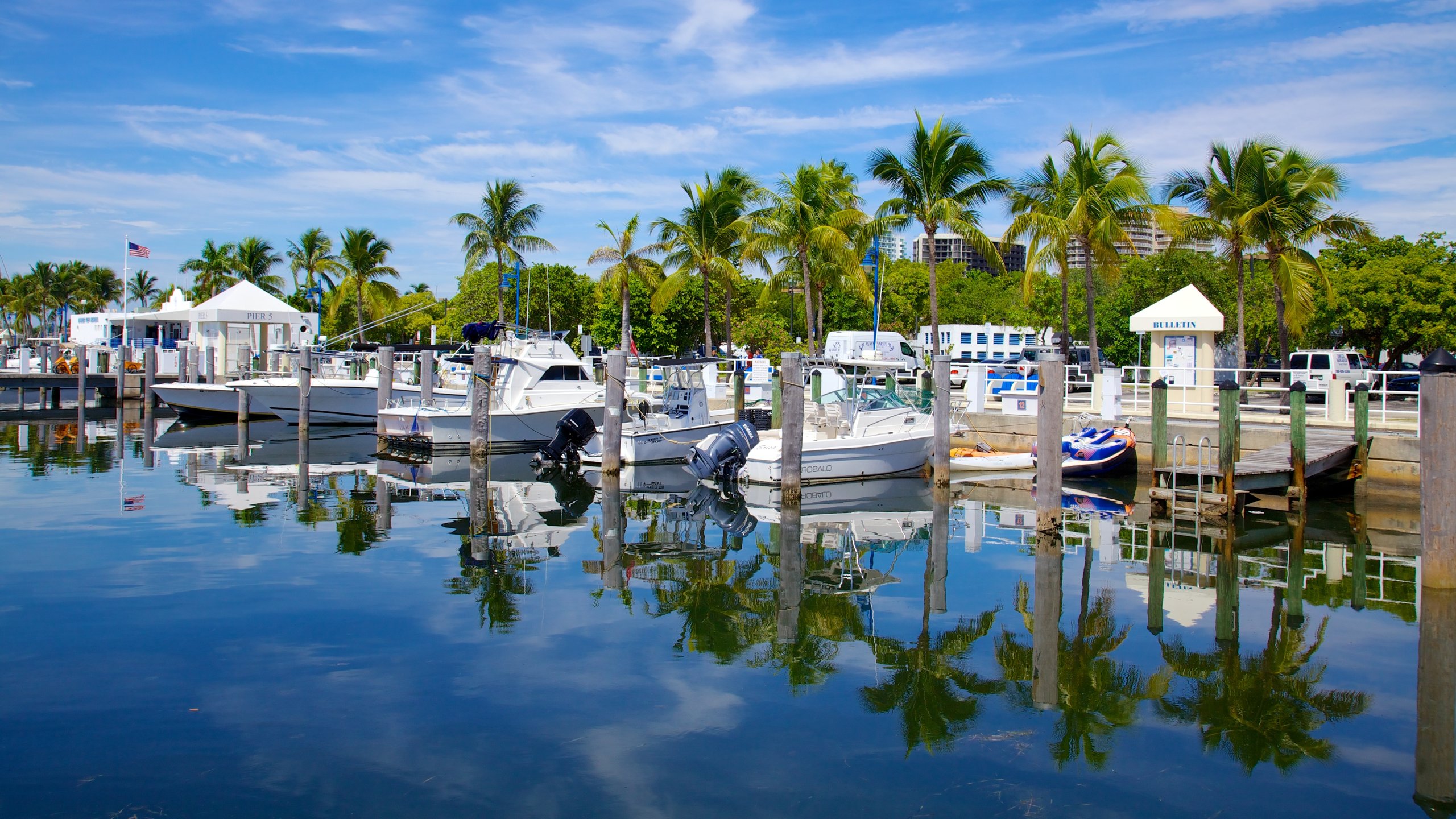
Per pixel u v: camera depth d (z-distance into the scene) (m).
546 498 18.89
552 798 6.54
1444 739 7.57
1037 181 33.78
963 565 13.25
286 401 32.28
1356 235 27.70
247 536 14.54
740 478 20.28
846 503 18.47
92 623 10.10
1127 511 17.61
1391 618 10.71
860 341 39.06
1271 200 26.77
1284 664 9.22
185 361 39.59
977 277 77.56
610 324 52.69
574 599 11.34
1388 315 41.28
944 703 8.22
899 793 6.66
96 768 6.90
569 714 7.91
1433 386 10.05
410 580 12.07
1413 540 14.83
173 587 11.52
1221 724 7.84
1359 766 7.13
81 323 56.19
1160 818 6.38
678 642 9.78
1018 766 7.09
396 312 61.09
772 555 13.88
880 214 33.66
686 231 39.19
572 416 23.41
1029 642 9.87
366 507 17.30
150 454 24.95
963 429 23.56
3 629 9.88
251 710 7.91
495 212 43.31
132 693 8.23
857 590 11.93
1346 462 18.23
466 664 9.03
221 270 66.62
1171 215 29.06
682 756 7.18
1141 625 10.46
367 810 6.36
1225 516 16.17
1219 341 48.53
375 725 7.65
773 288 39.62
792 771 6.96
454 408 26.09
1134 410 23.91
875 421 21.41
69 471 21.38
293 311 42.78
